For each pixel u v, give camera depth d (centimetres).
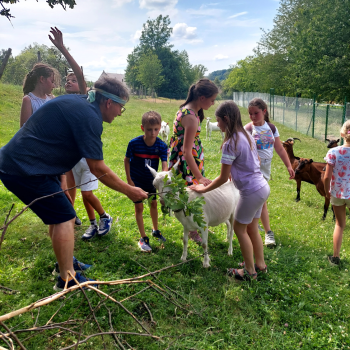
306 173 687
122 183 282
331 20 2439
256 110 442
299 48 2711
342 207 402
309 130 1808
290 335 285
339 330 288
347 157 388
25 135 263
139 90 7225
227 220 421
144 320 292
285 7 3847
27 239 425
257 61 4275
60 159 273
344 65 2356
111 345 260
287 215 591
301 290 347
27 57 3142
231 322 293
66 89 450
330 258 414
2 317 168
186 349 260
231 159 321
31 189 266
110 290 321
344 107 1427
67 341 259
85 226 482
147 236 427
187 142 369
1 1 328
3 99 1769
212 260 405
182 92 7781
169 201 278
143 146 402
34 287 325
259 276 366
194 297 323
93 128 267
